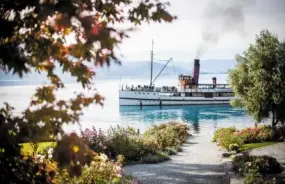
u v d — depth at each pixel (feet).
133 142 73.51
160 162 69.00
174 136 101.60
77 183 29.25
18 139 11.08
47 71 12.05
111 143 69.92
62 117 10.98
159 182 51.42
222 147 87.97
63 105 11.52
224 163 64.03
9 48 9.67
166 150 80.94
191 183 50.93
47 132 10.77
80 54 11.21
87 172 32.22
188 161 70.28
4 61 9.66
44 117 10.80
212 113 233.55
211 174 57.11
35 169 12.35
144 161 67.97
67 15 9.27
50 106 10.95
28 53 11.24
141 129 161.79
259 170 53.62
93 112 242.37
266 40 105.19
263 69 102.78
